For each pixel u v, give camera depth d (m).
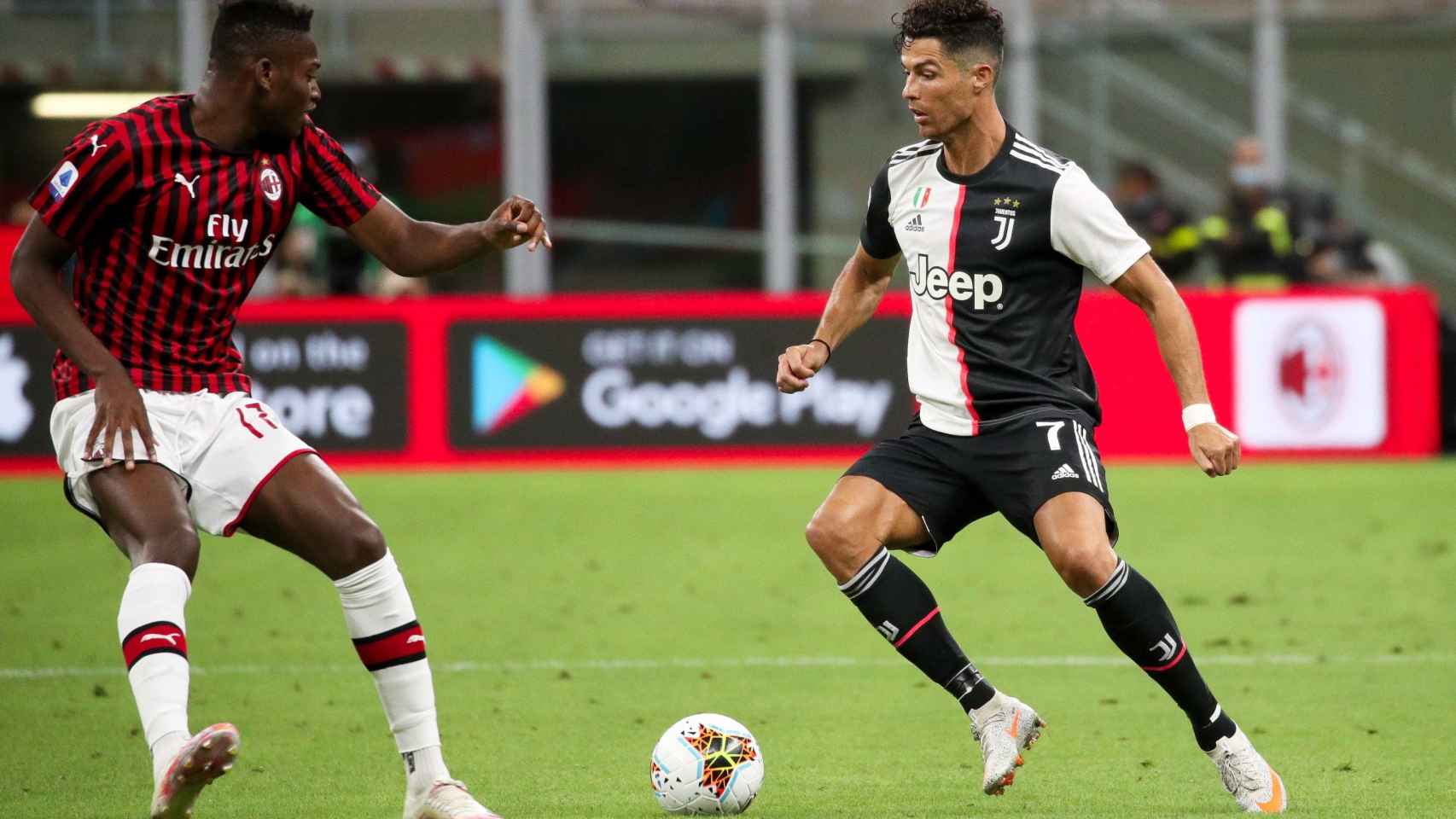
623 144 68.00
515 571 33.50
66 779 18.30
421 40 64.50
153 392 15.21
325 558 15.05
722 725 16.58
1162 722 21.09
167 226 14.91
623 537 37.50
